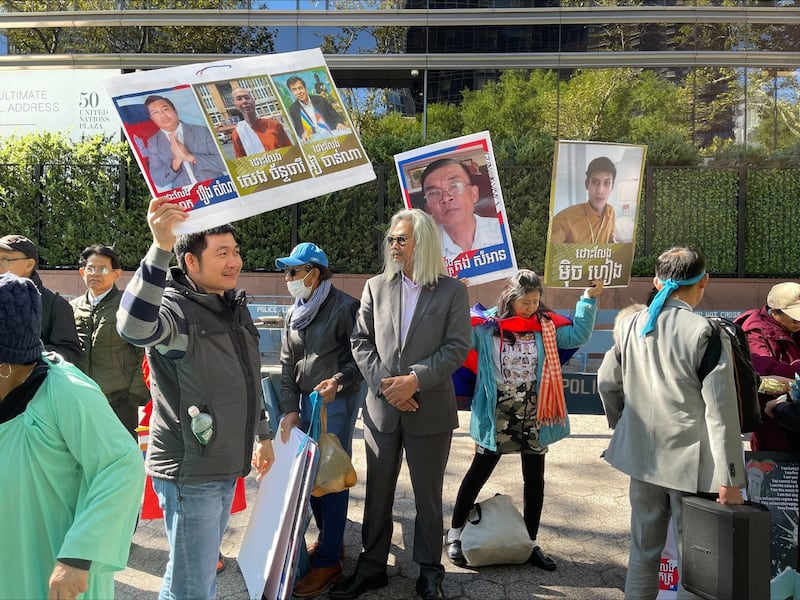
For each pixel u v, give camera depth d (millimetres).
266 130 2746
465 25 14336
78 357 3588
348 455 3459
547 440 3770
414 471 3312
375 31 14484
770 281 11445
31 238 11930
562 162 4332
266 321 6988
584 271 4309
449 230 4625
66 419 1796
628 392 2936
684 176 11672
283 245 11844
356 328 3508
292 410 3617
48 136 12078
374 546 3445
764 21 13945
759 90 13828
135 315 2150
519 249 11469
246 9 14531
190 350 2377
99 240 11859
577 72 14180
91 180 11906
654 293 3023
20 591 1756
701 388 2713
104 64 14406
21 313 1750
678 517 2787
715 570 2561
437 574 3318
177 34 14633
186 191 2609
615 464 2949
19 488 1767
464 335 3262
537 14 14219
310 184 2801
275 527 2773
